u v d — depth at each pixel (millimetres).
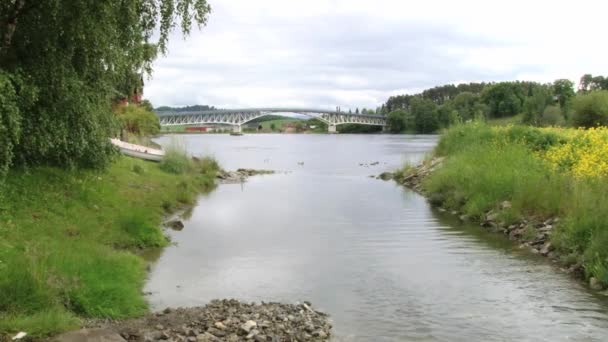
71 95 14438
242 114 129125
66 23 13281
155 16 15820
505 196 18828
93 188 17125
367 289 11047
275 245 15180
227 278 11891
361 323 9125
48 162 16859
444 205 22062
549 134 26609
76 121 15070
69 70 14445
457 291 10859
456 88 191125
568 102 69875
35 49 14094
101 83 15742
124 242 14367
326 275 12109
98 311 9109
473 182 20969
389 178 35469
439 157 33656
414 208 22312
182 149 35094
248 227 18016
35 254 10289
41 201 14492
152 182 24062
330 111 148375
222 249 14672
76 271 10008
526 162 21031
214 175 34625
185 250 14547
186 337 8180
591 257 11883
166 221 18734
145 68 16438
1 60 13547
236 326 8680
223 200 25125
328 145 96000
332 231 17250
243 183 33438
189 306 10039
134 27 14828
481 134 31219
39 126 14062
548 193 16547
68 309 8984
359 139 126062
